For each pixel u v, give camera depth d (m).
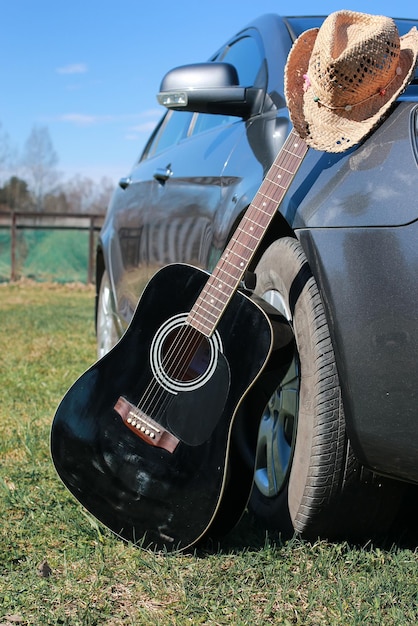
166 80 2.90
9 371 5.12
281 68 2.82
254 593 1.99
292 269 2.32
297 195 2.25
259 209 2.28
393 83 2.19
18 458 3.14
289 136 2.33
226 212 2.74
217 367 2.20
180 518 2.20
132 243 4.10
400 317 1.93
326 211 2.12
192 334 2.26
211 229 2.90
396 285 1.94
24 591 1.98
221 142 3.12
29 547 2.28
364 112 2.18
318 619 1.86
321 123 2.22
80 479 2.33
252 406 2.23
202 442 2.19
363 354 2.01
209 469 2.18
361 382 2.03
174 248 3.37
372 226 1.99
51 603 1.92
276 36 3.05
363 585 1.99
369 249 1.99
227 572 2.09
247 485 2.20
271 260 2.46
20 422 3.63
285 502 2.31
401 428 1.97
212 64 2.88
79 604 1.93
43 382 4.70
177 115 4.37
